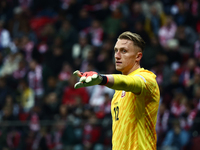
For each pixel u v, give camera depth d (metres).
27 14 52.72
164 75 37.84
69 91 37.91
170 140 29.28
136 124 12.62
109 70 39.81
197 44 42.25
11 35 51.09
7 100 39.22
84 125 31.38
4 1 54.59
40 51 47.69
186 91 35.12
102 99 37.09
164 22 45.69
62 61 43.72
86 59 42.50
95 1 50.34
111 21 45.19
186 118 30.67
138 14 44.81
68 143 31.20
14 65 46.44
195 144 28.53
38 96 40.22
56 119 34.06
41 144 31.77
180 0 46.59
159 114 32.25
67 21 46.12
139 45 13.46
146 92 12.22
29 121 32.69
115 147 13.09
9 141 32.47
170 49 41.00
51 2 53.59
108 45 42.22
